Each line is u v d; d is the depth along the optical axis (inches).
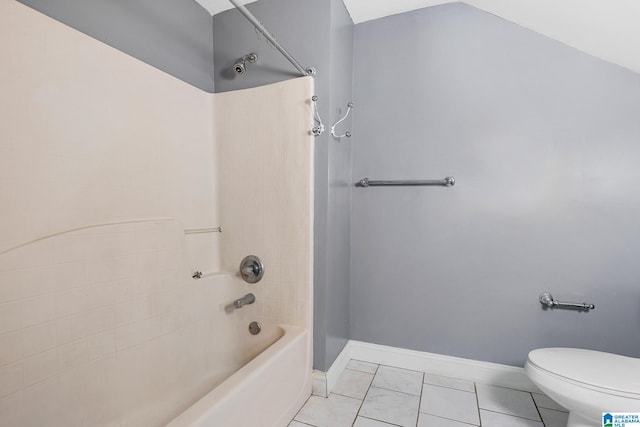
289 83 59.6
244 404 38.8
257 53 63.7
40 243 37.5
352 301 74.2
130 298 48.1
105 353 44.6
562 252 59.0
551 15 52.6
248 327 64.4
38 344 37.3
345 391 61.4
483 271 64.2
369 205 72.3
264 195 62.7
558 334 59.8
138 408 48.8
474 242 64.6
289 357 51.2
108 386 44.9
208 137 66.1
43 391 37.7
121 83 47.9
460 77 64.2
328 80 57.9
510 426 51.1
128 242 47.9
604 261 56.7
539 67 59.1
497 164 62.3
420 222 68.4
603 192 56.4
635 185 54.8
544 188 59.6
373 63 70.8
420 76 67.2
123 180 48.4
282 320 61.5
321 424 51.4
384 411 54.9
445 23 65.0
